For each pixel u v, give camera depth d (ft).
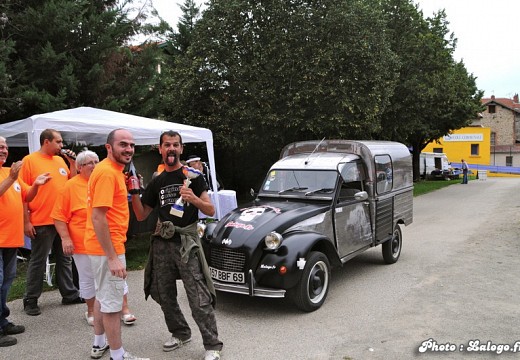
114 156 12.51
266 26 48.62
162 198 13.47
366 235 22.34
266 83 47.91
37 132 22.71
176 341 14.49
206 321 13.32
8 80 29.53
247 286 16.97
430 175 122.72
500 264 24.34
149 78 40.63
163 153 13.50
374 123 51.49
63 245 15.69
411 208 27.96
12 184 15.06
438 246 29.60
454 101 79.71
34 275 17.49
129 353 13.06
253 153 60.49
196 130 31.40
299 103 47.44
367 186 22.79
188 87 49.60
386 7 64.64
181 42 63.21
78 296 18.98
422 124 77.97
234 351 14.17
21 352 14.37
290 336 15.25
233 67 48.52
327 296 19.48
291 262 16.70
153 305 18.81
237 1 49.06
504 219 40.27
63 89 31.71
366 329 15.71
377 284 21.17
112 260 11.93
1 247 15.03
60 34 33.24
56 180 17.71
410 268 24.07
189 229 13.43
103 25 35.50
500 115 200.44
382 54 49.55
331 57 46.60
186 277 13.21
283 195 21.34
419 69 65.10
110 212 12.52
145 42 41.68
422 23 69.62
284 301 18.97
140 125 27.25
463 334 15.08
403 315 16.98
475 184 94.43
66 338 15.43
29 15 31.99
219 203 34.17
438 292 19.70
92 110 28.76
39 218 17.33
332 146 23.89
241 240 17.22
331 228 19.80
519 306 17.74
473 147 182.09
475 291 19.72
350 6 47.78
